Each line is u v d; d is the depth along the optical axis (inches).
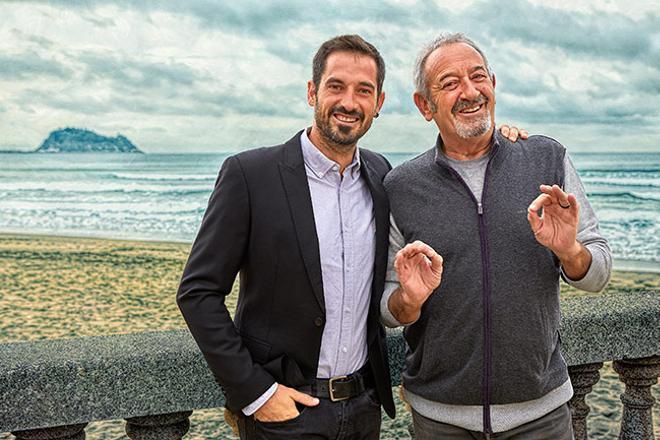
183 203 1342.3
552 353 96.8
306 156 96.1
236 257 91.9
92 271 702.5
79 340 106.0
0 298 578.9
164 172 1788.9
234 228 91.4
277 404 90.5
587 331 118.6
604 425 262.7
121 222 1152.2
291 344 93.3
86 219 1187.3
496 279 93.0
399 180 102.2
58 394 95.3
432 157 101.8
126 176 1513.3
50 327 488.4
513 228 94.2
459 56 97.9
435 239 96.3
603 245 95.5
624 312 120.4
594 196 1211.2
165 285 636.1
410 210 99.7
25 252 821.9
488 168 97.3
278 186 93.0
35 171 1673.2
